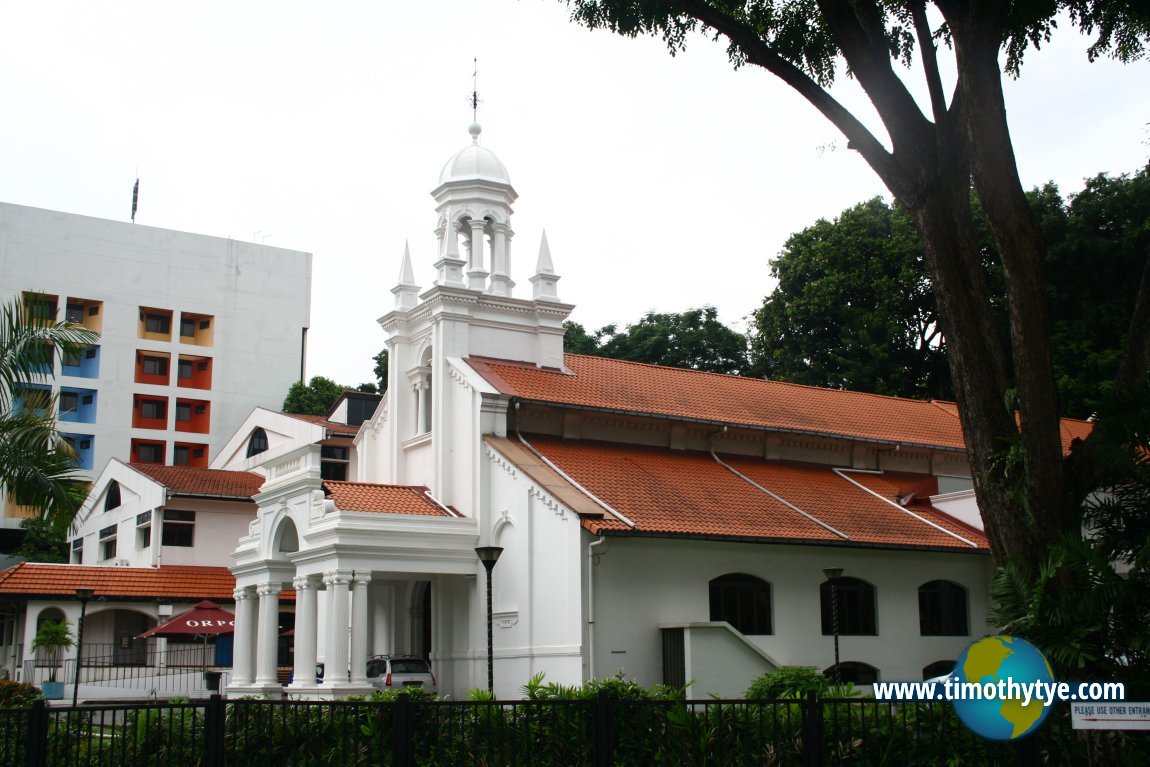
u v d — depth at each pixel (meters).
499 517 29.86
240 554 33.41
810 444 37.62
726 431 35.41
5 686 26.36
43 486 23.09
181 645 43.31
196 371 77.19
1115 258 48.75
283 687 30.94
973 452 15.76
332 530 27.97
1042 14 18.77
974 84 15.00
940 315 16.19
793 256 58.41
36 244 71.69
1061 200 51.06
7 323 24.41
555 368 35.31
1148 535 13.88
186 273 76.81
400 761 12.55
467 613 30.20
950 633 33.03
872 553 31.77
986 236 48.88
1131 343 14.95
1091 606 13.28
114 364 73.50
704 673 26.39
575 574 26.67
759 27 20.33
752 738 13.90
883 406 42.78
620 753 13.30
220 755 12.51
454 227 35.22
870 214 56.75
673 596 27.89
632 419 34.00
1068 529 14.86
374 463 37.00
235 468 56.38
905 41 20.19
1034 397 14.78
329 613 27.86
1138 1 18.69
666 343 62.38
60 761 13.15
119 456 72.94
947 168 15.86
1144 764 12.63
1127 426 14.10
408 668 29.91
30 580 40.75
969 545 32.44
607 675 26.28
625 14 19.45
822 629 30.27
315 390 75.62
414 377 35.34
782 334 58.44
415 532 29.03
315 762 13.51
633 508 28.36
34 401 24.33
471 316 34.16
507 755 13.50
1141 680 12.92
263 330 79.06
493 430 31.30
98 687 38.50
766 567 29.69
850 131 16.38
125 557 48.31
